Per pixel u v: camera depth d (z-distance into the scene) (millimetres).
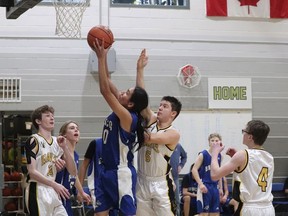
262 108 12453
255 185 4648
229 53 12367
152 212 5273
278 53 12578
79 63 11656
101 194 4938
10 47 11469
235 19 12430
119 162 4910
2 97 11375
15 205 12039
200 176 9195
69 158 5973
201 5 12305
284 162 12430
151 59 12039
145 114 5223
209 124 12156
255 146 4770
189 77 12094
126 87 11844
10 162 12617
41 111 5891
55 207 5809
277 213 11406
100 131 11641
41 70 11539
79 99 11609
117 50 11906
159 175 5258
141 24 12039
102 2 11859
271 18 12570
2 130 12242
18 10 6785
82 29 11680
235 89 12328
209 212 9188
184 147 11992
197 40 12242
